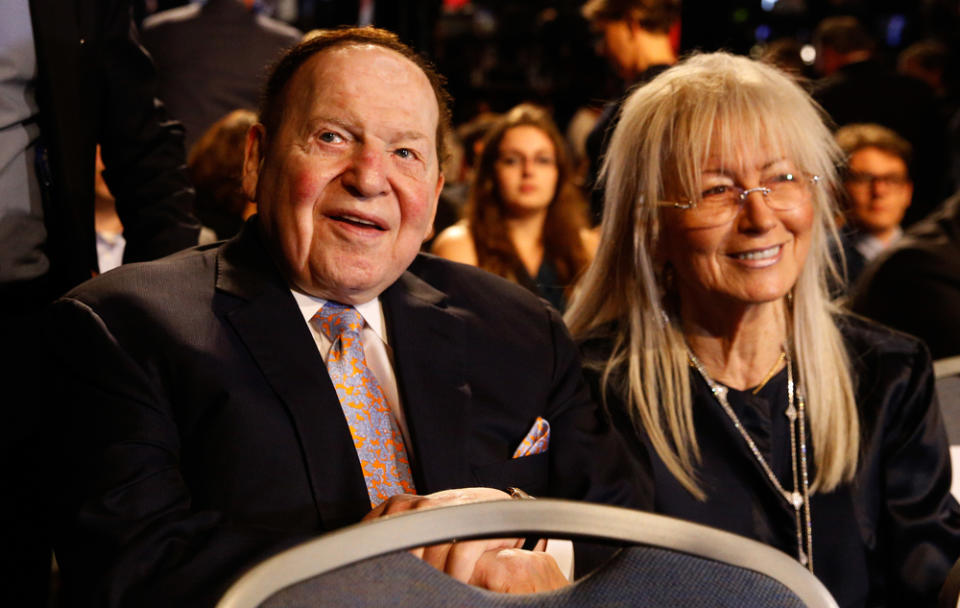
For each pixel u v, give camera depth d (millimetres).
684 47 3520
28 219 1637
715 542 953
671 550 946
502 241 3092
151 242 1875
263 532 1230
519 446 1508
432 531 925
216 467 1318
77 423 1310
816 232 1731
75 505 1266
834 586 1658
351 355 1428
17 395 1632
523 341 1577
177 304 1368
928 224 2906
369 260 1372
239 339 1364
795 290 1739
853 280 3168
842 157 1790
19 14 1591
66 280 1730
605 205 1808
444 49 5996
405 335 1475
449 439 1436
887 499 1712
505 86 5965
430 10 5648
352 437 1389
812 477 1705
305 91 1382
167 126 1919
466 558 1283
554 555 1461
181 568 1179
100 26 1776
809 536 1667
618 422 1706
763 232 1622
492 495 1282
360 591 908
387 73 1385
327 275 1373
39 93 1645
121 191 1893
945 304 2752
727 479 1704
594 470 1549
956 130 4852
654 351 1749
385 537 918
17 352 1630
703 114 1638
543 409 1567
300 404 1350
